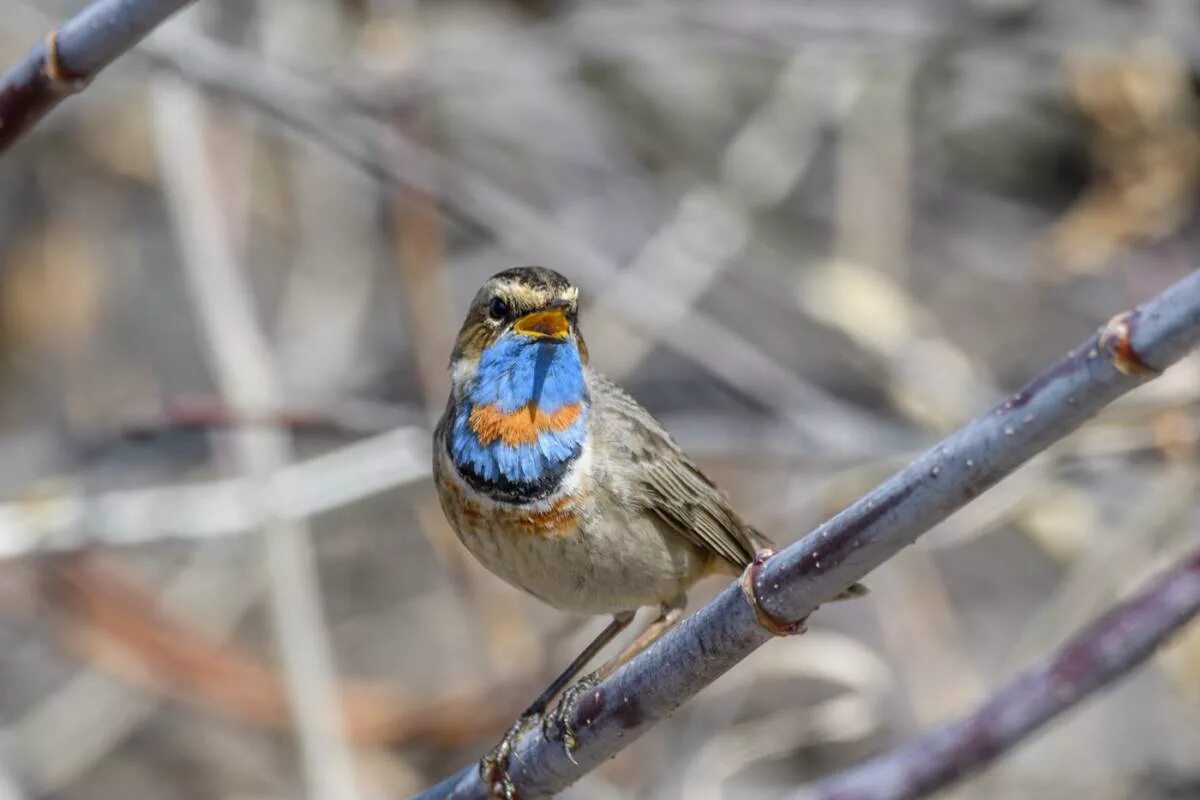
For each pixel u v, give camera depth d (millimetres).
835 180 16047
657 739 12852
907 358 13258
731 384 13211
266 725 13156
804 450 12844
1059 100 15180
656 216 16000
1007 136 16016
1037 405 5441
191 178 11820
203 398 12789
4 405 15430
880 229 14648
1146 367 5262
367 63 13539
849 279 13523
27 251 15664
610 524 8609
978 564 15227
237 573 14555
